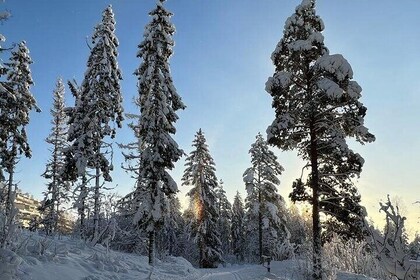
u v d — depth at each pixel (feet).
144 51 75.56
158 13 76.07
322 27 61.52
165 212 69.51
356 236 54.70
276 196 130.52
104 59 76.38
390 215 14.07
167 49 74.43
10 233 28.76
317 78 55.83
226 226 194.59
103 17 81.30
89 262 42.55
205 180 133.18
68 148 73.46
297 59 58.13
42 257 34.78
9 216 28.22
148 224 67.87
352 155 53.11
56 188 95.30
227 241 198.08
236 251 211.00
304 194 57.11
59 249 41.75
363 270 61.21
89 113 73.61
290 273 67.10
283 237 128.26
